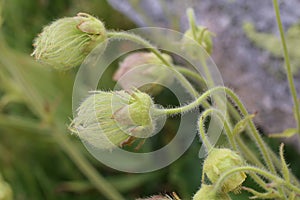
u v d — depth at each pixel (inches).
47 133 12.8
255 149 10.2
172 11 11.9
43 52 8.1
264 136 11.3
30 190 13.0
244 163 7.9
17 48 13.1
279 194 7.9
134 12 12.4
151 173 12.2
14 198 12.9
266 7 11.4
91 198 12.9
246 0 11.5
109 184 11.9
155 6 12.3
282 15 11.2
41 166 13.2
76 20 8.1
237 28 11.6
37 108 11.4
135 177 12.3
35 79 12.6
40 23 13.3
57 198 12.9
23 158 13.2
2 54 11.3
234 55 11.7
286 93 11.2
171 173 11.7
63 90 12.6
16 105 14.0
